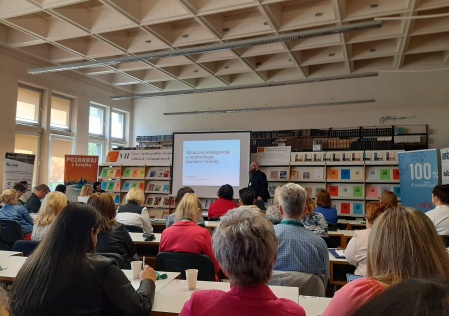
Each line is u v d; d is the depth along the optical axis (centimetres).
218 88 814
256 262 96
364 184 711
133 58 597
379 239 102
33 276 130
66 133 847
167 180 823
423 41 693
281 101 921
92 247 144
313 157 743
